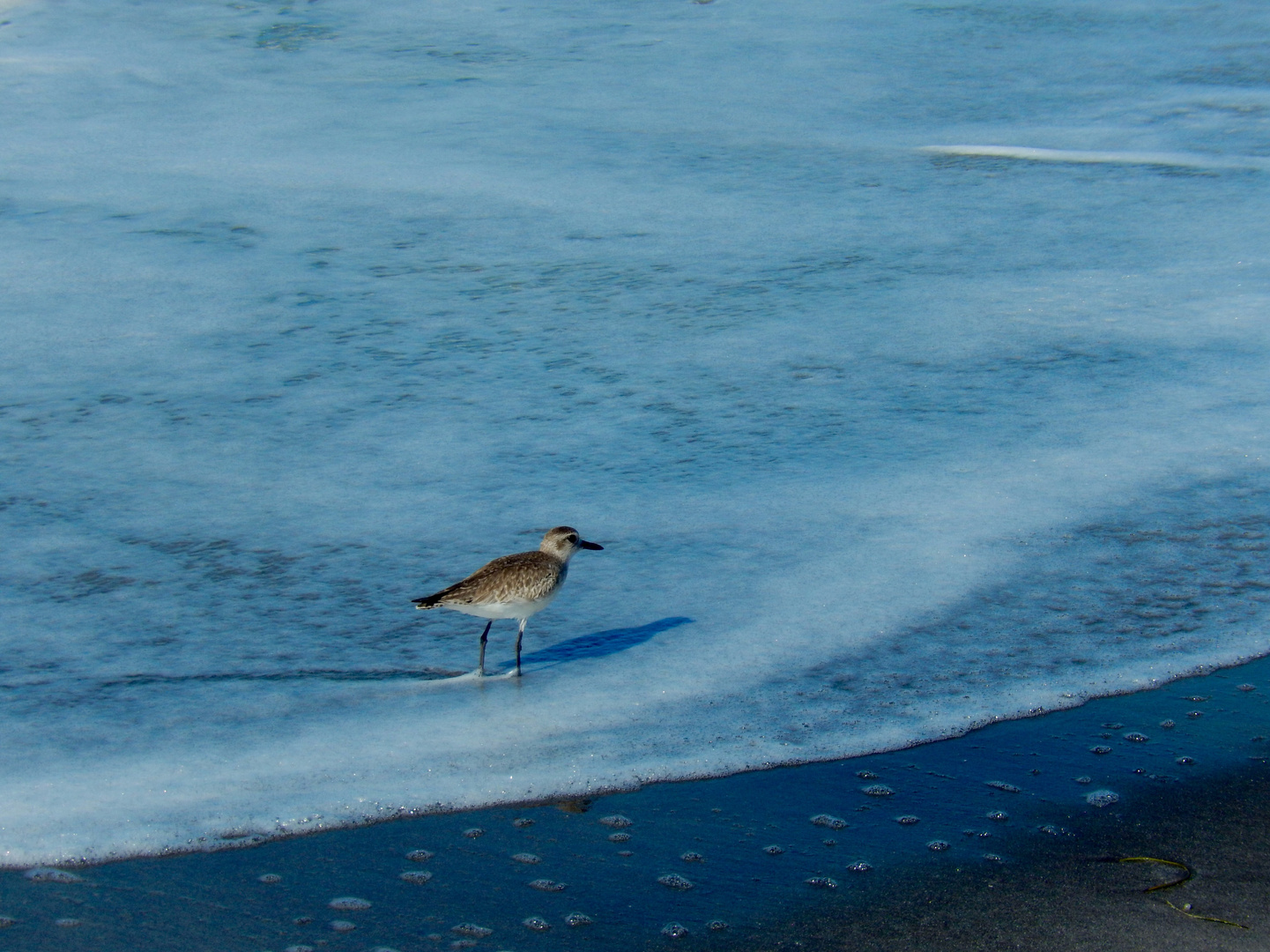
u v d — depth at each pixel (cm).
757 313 1769
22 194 2200
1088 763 855
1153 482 1280
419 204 2206
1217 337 1656
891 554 1135
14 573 1087
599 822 784
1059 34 3269
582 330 1709
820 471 1306
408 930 687
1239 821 798
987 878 741
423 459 1334
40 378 1530
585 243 2039
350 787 805
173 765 822
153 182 2278
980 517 1202
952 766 849
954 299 1808
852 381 1545
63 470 1296
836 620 1025
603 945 680
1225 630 1023
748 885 731
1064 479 1286
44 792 789
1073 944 685
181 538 1160
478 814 791
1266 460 1325
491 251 2005
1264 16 3350
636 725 880
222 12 3372
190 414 1440
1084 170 2377
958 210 2191
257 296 1811
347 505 1228
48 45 3050
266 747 845
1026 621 1030
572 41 3238
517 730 870
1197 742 880
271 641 986
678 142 2547
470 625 1020
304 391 1508
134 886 718
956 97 2838
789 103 2803
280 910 701
